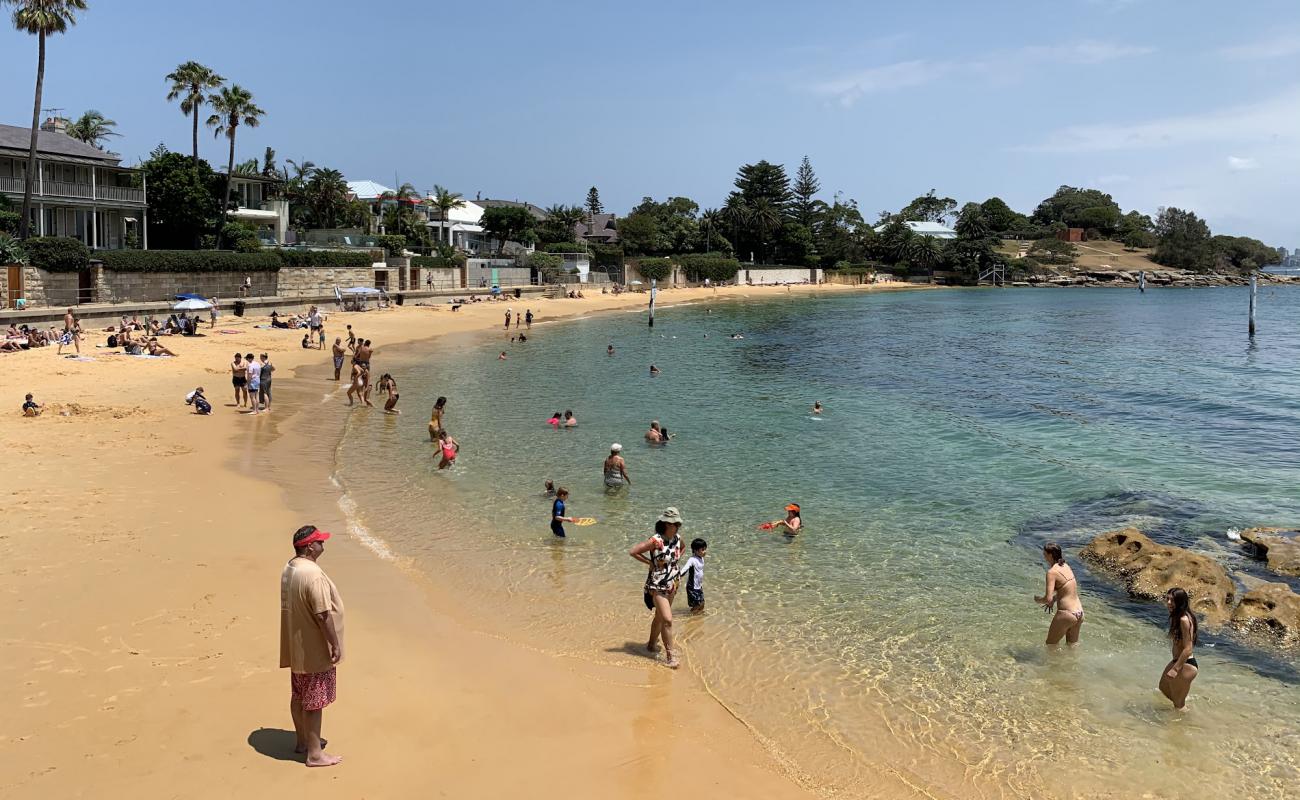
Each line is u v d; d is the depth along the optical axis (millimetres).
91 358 35812
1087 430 28656
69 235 59219
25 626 10586
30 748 7828
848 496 20016
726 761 8898
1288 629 12430
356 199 104188
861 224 177875
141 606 11445
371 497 18891
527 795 7879
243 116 71312
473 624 12250
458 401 32969
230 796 7309
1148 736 9805
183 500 16906
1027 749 9469
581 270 110125
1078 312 98375
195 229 69562
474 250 113062
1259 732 9922
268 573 13180
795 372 44625
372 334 56156
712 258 132875
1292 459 24109
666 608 11148
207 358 38594
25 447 20484
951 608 13422
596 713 9734
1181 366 47906
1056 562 12250
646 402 33594
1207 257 184750
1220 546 16578
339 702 9391
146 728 8336
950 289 155500
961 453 24797
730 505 19094
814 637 12266
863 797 8453
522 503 18859
